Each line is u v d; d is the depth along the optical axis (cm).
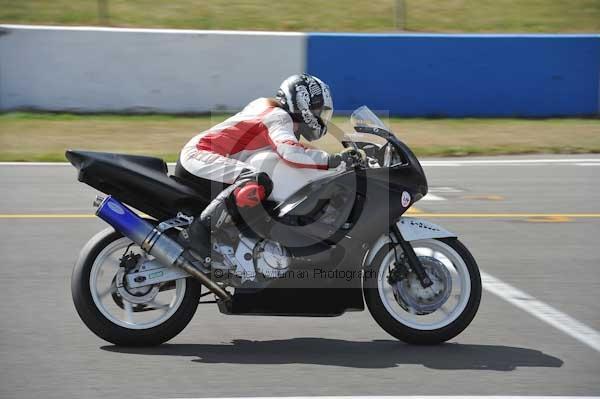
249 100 4694
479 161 3984
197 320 1850
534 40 4791
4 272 2202
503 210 3020
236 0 5831
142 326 1644
